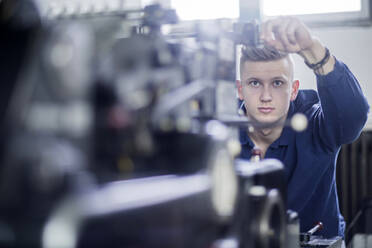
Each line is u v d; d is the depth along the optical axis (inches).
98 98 23.7
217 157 26.6
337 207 66.9
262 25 46.1
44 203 17.7
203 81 30.0
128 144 24.7
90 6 31.9
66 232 16.6
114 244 18.8
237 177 29.0
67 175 18.4
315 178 62.3
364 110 58.1
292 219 35.4
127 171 24.6
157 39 28.1
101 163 23.4
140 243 20.2
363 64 121.3
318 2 126.3
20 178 18.4
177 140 26.4
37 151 18.5
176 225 22.7
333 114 58.2
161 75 26.8
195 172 25.8
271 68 59.2
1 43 20.6
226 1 132.3
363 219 106.7
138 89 25.1
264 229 30.4
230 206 27.4
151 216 20.8
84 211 17.3
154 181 23.1
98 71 23.3
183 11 134.0
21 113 19.3
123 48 26.1
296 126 31.3
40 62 20.0
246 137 62.2
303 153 61.8
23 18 23.2
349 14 123.3
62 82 20.0
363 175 115.3
